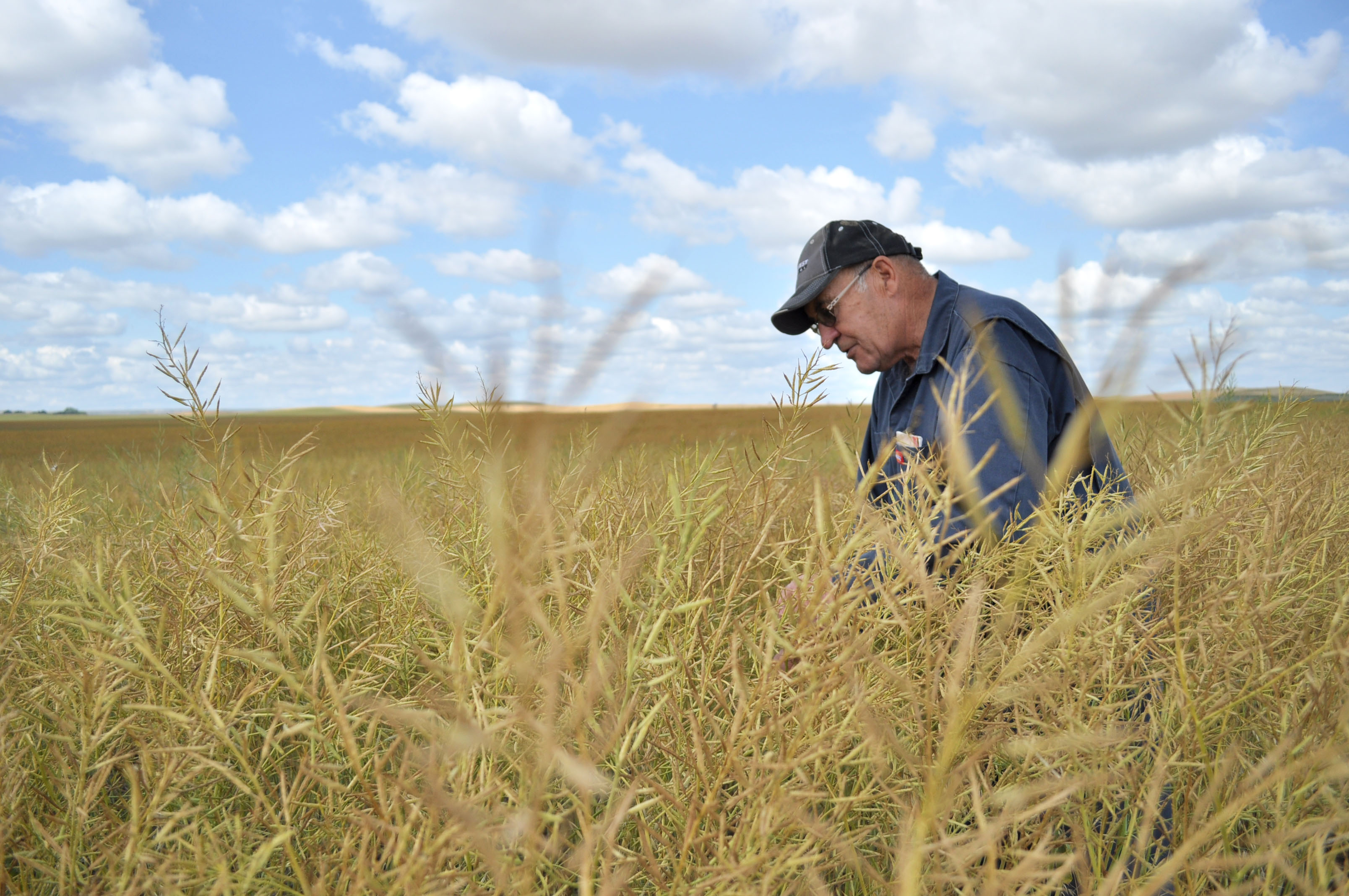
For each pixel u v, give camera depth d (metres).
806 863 0.84
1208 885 0.96
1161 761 0.93
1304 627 1.29
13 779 1.03
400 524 0.69
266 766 1.15
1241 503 1.33
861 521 0.79
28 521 1.83
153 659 0.92
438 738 0.79
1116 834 1.07
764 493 1.36
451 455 1.49
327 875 0.86
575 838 1.05
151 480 3.17
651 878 0.92
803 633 0.77
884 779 0.92
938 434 1.10
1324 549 1.45
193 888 0.91
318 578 1.65
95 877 0.98
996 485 1.69
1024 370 1.95
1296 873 0.96
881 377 3.10
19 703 1.26
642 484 1.64
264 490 1.32
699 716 0.96
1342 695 0.97
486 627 0.71
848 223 2.98
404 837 0.75
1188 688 1.03
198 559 1.32
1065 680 0.99
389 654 1.53
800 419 1.30
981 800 0.74
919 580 0.80
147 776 0.98
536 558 0.61
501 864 0.71
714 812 0.88
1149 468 1.46
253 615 0.88
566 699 0.88
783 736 0.86
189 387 1.26
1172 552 0.99
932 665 0.90
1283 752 0.94
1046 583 1.02
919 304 2.93
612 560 1.12
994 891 0.66
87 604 1.28
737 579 0.97
